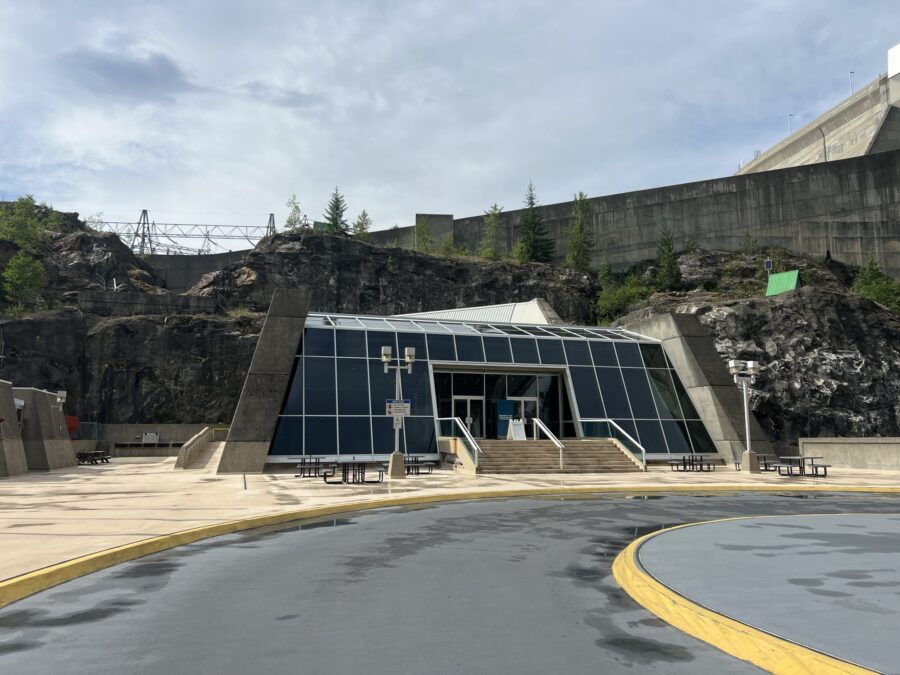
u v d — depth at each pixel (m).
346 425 31.56
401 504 18.61
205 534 12.51
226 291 83.12
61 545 10.54
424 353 35.34
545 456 31.34
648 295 87.56
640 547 10.41
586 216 100.38
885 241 93.25
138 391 69.50
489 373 37.00
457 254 100.12
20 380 66.44
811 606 6.60
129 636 6.09
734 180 95.44
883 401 67.88
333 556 10.40
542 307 48.53
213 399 71.00
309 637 6.03
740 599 6.91
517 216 106.12
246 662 5.31
